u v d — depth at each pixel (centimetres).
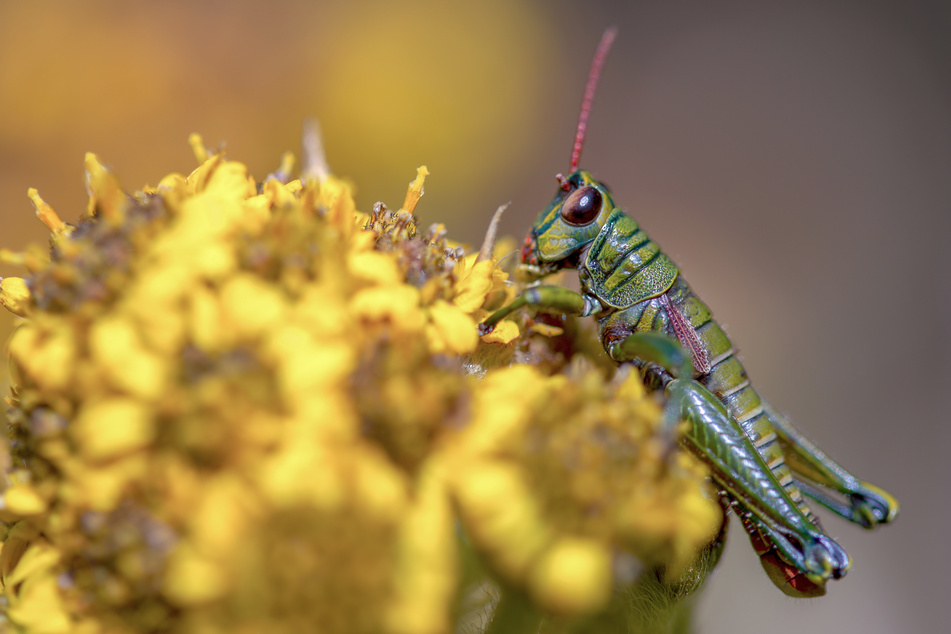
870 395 30
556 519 12
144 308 12
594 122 35
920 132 36
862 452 29
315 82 22
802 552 14
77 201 18
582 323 14
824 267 34
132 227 13
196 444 12
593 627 13
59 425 12
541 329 14
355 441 12
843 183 35
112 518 12
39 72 19
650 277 14
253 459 12
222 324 12
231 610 12
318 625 12
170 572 12
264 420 12
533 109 29
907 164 35
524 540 12
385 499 12
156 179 19
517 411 12
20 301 13
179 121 20
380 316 12
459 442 12
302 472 12
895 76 37
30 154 18
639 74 37
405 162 23
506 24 28
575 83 35
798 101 37
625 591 13
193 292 12
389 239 13
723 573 16
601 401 12
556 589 12
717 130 36
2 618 12
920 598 26
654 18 38
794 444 14
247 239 12
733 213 35
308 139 14
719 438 14
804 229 34
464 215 25
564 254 14
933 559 27
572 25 36
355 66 23
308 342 12
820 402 30
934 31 37
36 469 12
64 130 19
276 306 12
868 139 36
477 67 26
